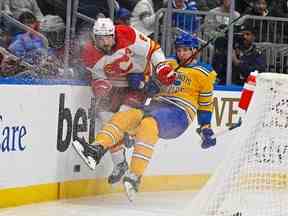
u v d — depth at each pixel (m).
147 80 15.09
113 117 14.56
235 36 21.16
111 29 14.55
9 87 13.35
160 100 15.36
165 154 16.91
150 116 14.75
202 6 21.94
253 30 21.58
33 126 13.97
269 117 10.36
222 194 10.39
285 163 10.27
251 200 10.33
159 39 20.50
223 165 10.41
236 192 10.38
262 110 10.38
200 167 17.64
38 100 14.05
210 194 10.43
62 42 17.73
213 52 20.83
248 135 10.41
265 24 21.81
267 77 10.35
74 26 18.20
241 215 10.28
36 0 18.31
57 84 14.49
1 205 13.35
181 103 15.41
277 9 22.50
